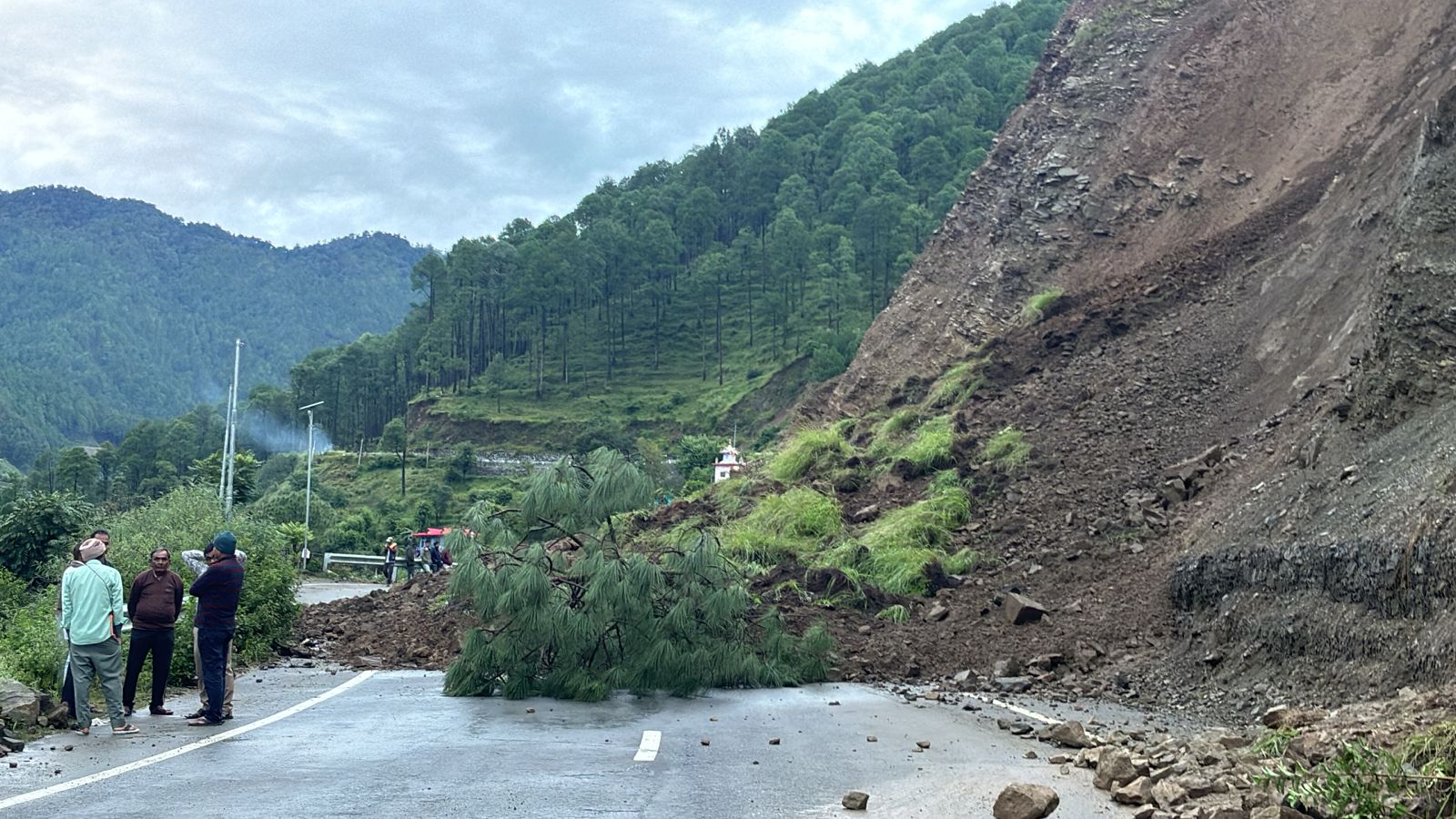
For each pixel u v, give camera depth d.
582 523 12.16
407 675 12.65
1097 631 12.88
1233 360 19.09
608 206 149.00
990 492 18.28
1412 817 4.77
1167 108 28.14
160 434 134.12
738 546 17.64
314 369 143.00
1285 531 11.60
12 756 7.18
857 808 5.62
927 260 30.44
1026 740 8.27
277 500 59.59
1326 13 28.12
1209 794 5.52
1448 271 13.05
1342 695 9.02
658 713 9.75
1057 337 22.72
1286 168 25.08
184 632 11.35
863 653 13.05
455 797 5.83
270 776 6.42
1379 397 12.57
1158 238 25.50
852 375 28.81
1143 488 16.48
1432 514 9.03
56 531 22.59
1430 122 15.02
